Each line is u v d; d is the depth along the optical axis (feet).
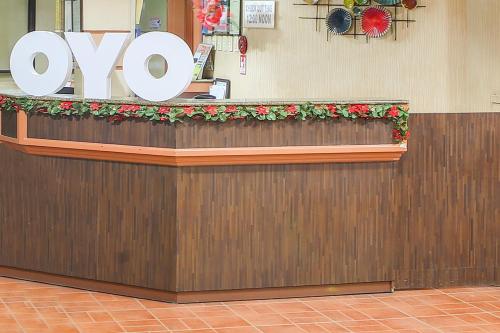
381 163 22.90
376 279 23.17
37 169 23.62
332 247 22.80
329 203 22.67
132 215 22.47
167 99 21.62
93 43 22.74
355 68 28.76
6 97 23.79
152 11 34.47
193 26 35.45
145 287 22.52
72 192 23.18
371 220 22.98
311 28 29.25
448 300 22.81
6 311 21.45
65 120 22.85
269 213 22.36
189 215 21.99
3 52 39.63
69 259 23.38
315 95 29.32
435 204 23.52
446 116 23.38
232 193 22.13
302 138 22.17
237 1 31.35
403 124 22.58
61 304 22.08
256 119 21.81
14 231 24.18
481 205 23.80
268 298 22.67
